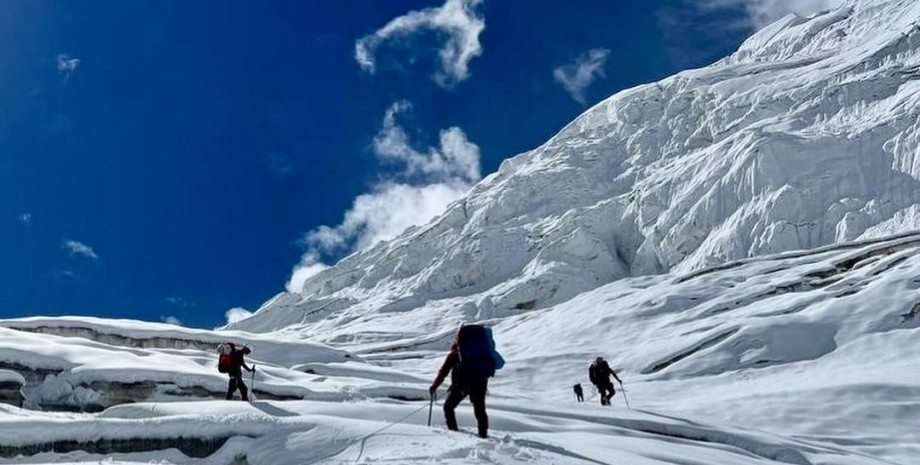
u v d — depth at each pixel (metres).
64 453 9.89
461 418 12.38
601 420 16.08
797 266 58.38
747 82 140.38
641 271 109.69
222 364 17.17
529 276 112.56
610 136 159.00
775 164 97.88
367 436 8.86
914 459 17.92
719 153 113.69
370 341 90.62
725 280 58.56
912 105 97.94
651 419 16.52
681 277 63.66
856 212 87.75
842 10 167.38
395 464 7.39
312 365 30.56
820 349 38.12
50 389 20.75
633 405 30.64
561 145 163.75
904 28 125.81
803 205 92.00
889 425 22.62
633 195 124.62
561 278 107.62
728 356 39.09
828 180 93.31
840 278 50.19
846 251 59.31
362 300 131.00
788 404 25.34
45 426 10.02
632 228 120.81
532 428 12.54
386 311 116.75
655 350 43.06
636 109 161.50
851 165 93.75
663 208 115.75
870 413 23.73
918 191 85.81
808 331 39.75
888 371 31.09
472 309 106.38
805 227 89.88
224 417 9.84
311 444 8.91
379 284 138.25
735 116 129.75
